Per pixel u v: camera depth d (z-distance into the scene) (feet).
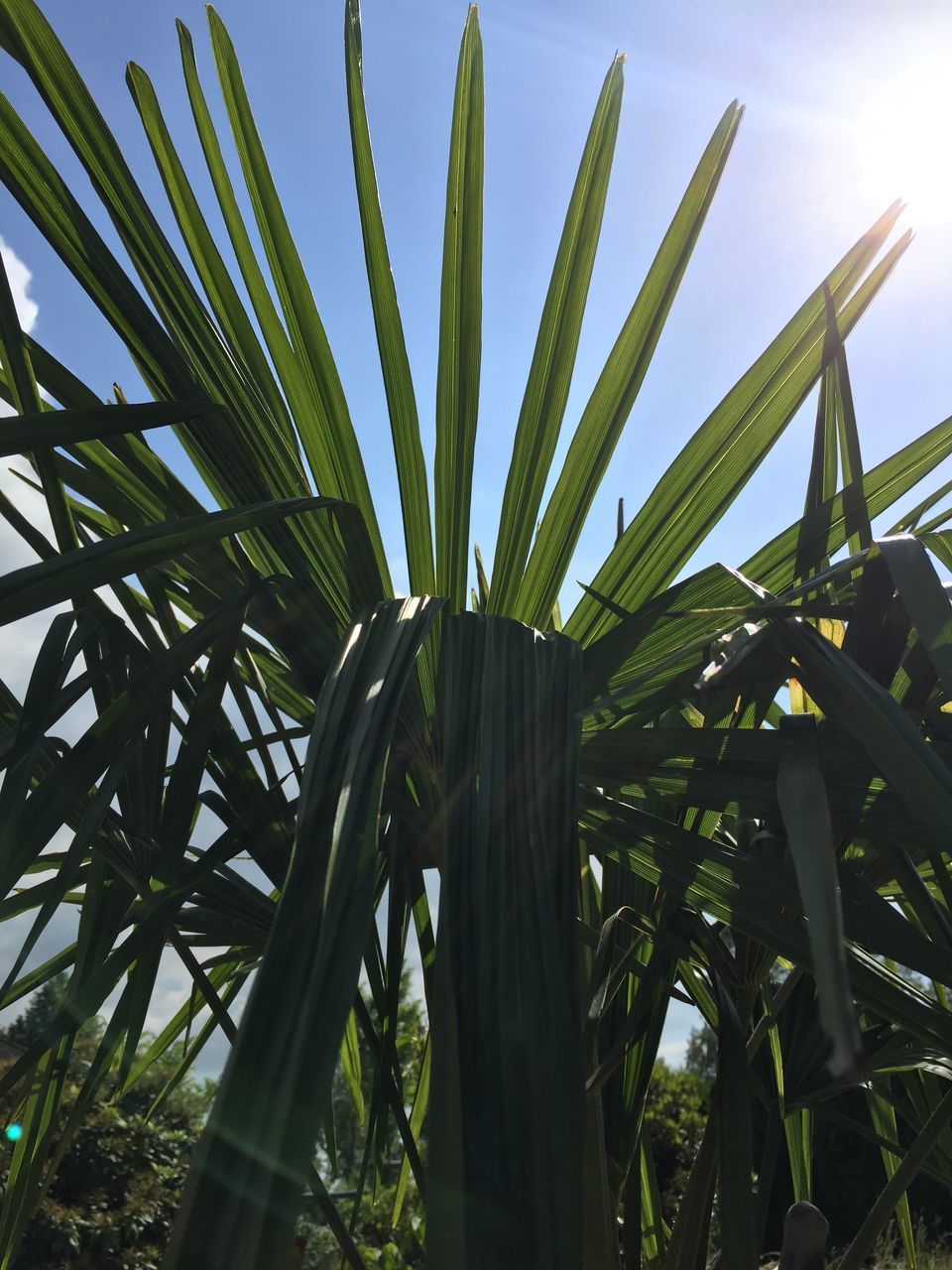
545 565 2.06
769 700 1.65
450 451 2.02
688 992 2.07
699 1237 1.72
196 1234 0.52
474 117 1.97
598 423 2.00
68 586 1.09
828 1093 1.87
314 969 0.68
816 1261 1.37
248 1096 0.59
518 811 0.99
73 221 1.62
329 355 1.91
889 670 1.31
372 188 1.94
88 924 1.63
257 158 1.89
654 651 1.73
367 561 1.67
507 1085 0.72
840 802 1.26
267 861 1.61
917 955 1.25
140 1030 1.50
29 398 1.55
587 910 2.35
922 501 1.89
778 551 1.83
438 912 0.85
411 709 1.56
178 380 1.75
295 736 1.89
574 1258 0.64
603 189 2.00
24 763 1.26
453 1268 0.62
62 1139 1.48
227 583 1.74
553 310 2.02
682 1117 8.93
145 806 1.62
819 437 1.74
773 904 1.39
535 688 1.17
